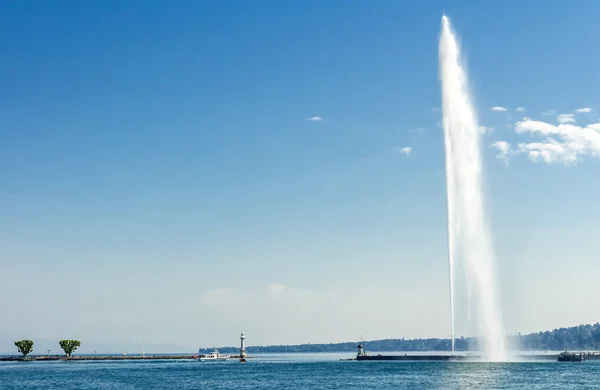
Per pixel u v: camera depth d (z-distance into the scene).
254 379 144.62
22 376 168.38
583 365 161.12
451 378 127.00
